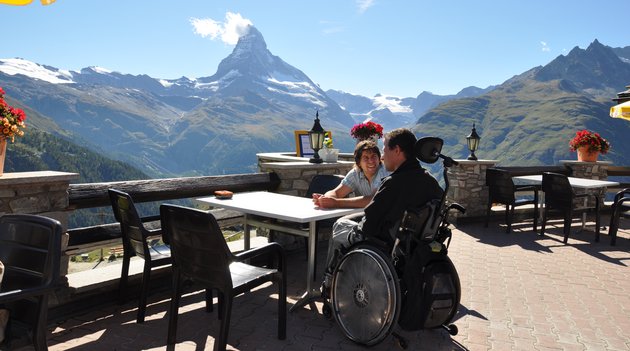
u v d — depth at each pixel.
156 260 3.57
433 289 3.12
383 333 3.11
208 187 5.21
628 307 4.25
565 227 7.00
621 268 5.64
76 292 3.71
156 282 4.32
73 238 3.88
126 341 3.24
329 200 3.96
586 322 3.85
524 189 7.86
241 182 5.58
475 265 5.66
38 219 2.28
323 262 5.57
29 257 2.27
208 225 2.74
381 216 3.18
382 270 3.08
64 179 3.56
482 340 3.43
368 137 7.38
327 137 6.65
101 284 3.86
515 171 8.94
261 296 4.28
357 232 3.42
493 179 7.93
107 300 3.94
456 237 7.37
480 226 8.34
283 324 3.33
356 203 4.00
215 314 3.79
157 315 3.75
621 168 10.07
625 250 6.62
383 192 3.15
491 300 4.36
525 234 7.69
